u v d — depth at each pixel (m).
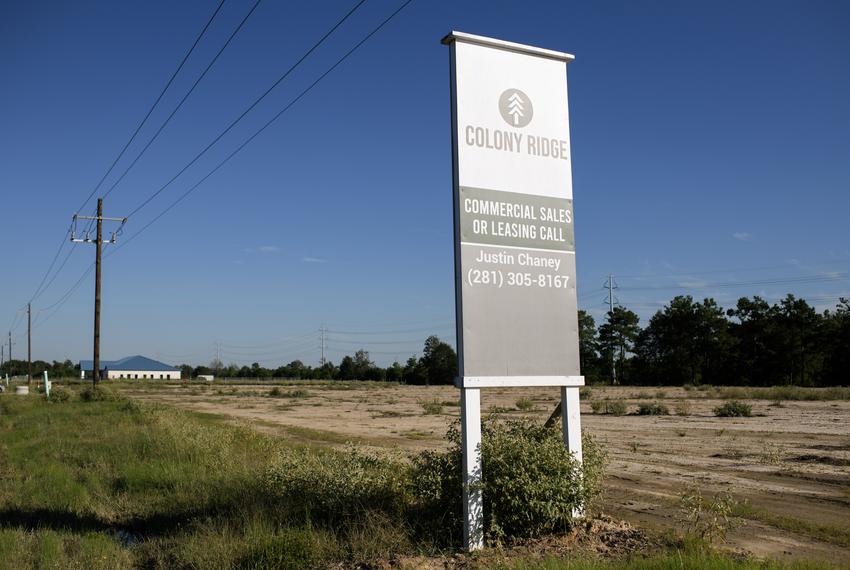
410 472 10.66
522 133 9.76
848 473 15.10
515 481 8.68
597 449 10.05
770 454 16.52
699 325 109.69
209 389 97.81
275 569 8.35
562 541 8.71
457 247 9.20
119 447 19.77
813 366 96.31
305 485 10.89
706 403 46.38
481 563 7.91
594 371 124.44
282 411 45.75
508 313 9.31
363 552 8.62
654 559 7.52
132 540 10.79
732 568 7.20
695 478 14.72
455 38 9.44
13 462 18.69
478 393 8.96
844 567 7.83
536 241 9.65
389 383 139.62
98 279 47.06
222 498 11.94
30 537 10.19
